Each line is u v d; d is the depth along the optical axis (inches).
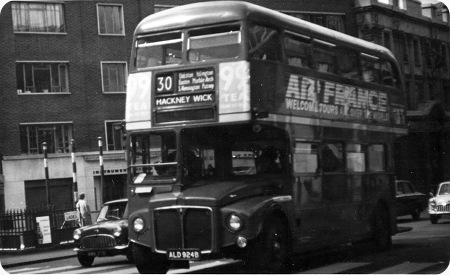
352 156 626.8
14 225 1027.3
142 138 514.3
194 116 494.3
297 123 535.2
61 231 1061.8
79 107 1545.3
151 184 503.2
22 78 1501.0
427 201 1344.7
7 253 1026.7
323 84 581.6
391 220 701.3
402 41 1871.3
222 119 484.4
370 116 669.3
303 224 530.6
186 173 496.4
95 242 699.4
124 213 733.9
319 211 558.3
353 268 536.1
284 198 503.8
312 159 555.8
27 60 1503.4
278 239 495.2
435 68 1877.5
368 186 656.4
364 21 1834.4
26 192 1469.0
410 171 1759.4
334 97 598.9
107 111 1573.6
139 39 526.3
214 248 464.1
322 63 587.2
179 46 508.1
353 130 631.2
